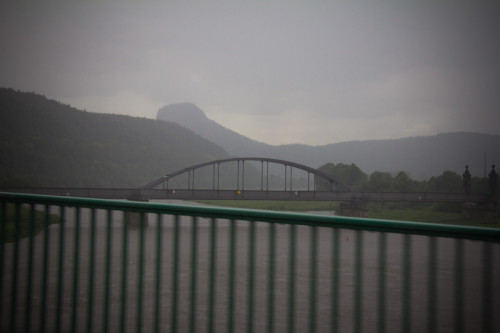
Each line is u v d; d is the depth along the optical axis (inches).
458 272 129.0
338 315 144.6
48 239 194.4
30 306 197.6
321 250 551.5
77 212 189.9
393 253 493.0
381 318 139.3
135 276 652.7
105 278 182.1
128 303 580.4
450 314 404.8
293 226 151.3
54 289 560.4
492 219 3922.2
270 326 154.2
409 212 4739.2
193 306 166.9
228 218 160.2
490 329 128.4
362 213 3986.2
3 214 203.8
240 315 537.0
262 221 153.4
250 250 157.5
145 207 173.9
